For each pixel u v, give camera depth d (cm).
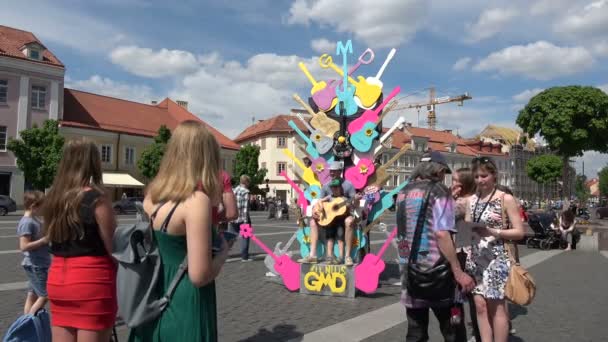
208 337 232
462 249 404
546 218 1569
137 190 4384
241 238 1095
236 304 648
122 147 4347
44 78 3828
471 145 8512
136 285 225
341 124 827
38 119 3797
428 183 344
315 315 588
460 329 341
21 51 3784
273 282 819
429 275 328
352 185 753
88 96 4506
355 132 808
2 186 3634
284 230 2034
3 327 508
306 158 842
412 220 341
